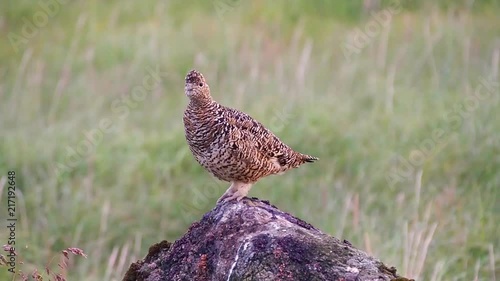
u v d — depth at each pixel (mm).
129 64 28016
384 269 10164
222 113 12828
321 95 25688
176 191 22016
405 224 17766
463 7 31844
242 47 28562
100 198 21531
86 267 19031
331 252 10133
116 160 22922
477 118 23484
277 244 10094
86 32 30781
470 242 18750
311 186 21766
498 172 21391
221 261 10578
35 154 23031
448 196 20500
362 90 26094
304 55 25438
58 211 20922
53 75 28016
